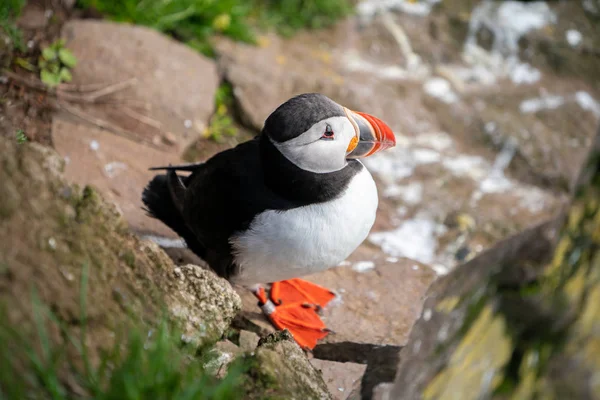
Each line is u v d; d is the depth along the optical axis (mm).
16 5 5004
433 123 6086
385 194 5309
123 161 4684
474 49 6980
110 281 2924
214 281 3283
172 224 3943
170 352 2748
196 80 5555
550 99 6551
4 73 4734
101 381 2555
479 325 5746
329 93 5980
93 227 2977
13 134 4363
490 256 5125
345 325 3975
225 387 2604
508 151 5918
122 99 5137
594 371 7242
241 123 5605
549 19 7293
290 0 6969
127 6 5891
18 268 2613
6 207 2686
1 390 2352
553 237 5691
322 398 2984
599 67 6938
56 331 2602
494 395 6707
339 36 6895
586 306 7191
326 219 3398
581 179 6398
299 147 3250
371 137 3414
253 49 6305
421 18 7137
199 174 3729
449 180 5547
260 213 3396
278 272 3621
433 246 4945
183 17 6074
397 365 4000
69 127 4773
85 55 5297
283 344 3115
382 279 4383
